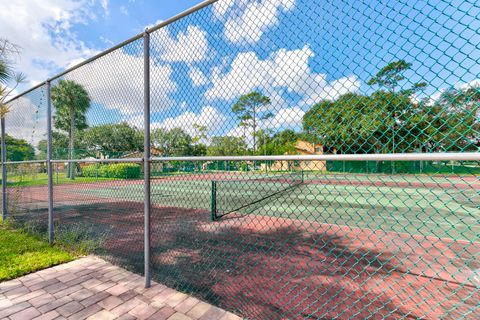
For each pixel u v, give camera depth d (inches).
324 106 64.0
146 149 99.9
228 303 90.8
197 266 126.8
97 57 126.3
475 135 47.3
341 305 90.3
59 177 221.0
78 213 258.8
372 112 57.8
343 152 61.9
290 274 117.5
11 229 190.5
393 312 85.6
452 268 121.9
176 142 94.1
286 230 199.5
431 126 51.3
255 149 75.4
